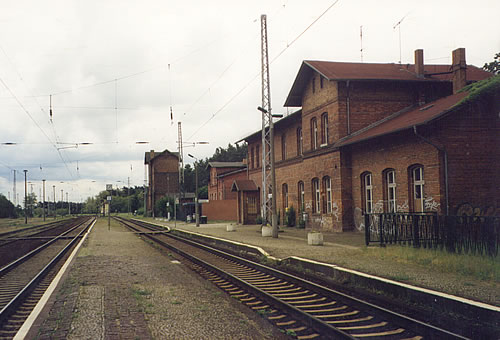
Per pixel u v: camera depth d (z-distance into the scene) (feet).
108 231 120.98
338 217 79.66
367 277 33.53
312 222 90.94
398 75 83.30
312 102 90.89
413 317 24.90
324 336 21.49
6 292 35.19
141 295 31.27
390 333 21.93
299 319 24.43
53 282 35.91
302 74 93.15
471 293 27.14
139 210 348.59
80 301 28.68
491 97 55.42
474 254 39.27
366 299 30.07
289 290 33.12
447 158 56.59
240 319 24.80
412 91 82.07
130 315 25.39
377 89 80.84
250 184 134.72
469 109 57.36
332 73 81.82
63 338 20.90
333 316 25.13
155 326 23.38
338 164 79.46
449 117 56.95
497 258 36.68
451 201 56.13
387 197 69.31
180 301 29.32
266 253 54.03
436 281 31.04
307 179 93.45
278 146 115.55
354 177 77.97
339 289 33.78
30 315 25.00
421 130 59.00
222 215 170.40
